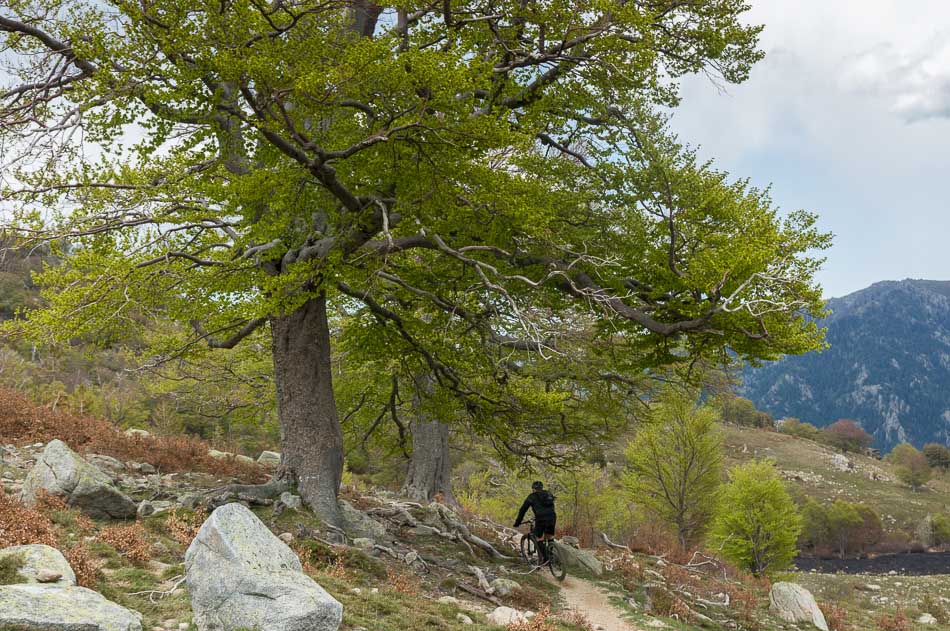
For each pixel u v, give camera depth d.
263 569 6.61
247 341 21.38
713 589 16.61
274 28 9.16
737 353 12.84
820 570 61.72
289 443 12.89
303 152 10.37
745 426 140.25
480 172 10.94
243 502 11.76
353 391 21.42
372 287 13.00
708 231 13.37
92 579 6.98
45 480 10.03
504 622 9.30
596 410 18.00
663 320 13.91
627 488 31.97
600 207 14.57
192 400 23.27
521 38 13.12
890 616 20.50
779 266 11.70
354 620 7.48
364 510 15.25
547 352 16.86
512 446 17.08
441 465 22.91
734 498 30.67
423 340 15.13
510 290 14.03
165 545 9.25
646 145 12.63
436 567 12.15
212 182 11.16
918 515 93.75
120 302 11.41
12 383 32.88
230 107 9.81
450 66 9.30
